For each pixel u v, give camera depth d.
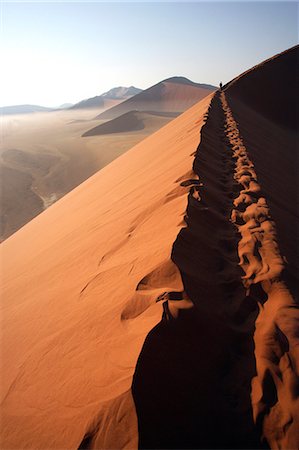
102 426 2.39
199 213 5.29
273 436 2.40
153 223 5.68
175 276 3.64
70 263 6.38
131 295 3.61
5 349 4.41
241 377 2.81
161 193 6.93
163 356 2.73
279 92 30.44
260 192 6.96
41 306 5.14
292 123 27.89
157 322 2.95
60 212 14.14
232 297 3.73
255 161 9.89
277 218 5.90
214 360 2.92
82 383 2.88
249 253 4.49
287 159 14.56
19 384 3.47
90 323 3.67
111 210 8.70
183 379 2.65
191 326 3.06
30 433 2.75
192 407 2.51
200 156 8.67
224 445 2.36
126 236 5.84
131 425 2.32
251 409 2.56
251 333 3.24
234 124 15.13
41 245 9.86
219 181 7.72
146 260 4.24
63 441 2.49
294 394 2.63
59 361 3.39
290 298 3.58
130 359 2.69
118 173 15.61
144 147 20.31
